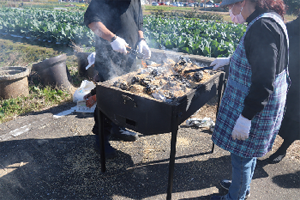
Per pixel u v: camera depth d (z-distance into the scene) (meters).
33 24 8.54
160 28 9.21
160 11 25.66
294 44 2.10
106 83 1.97
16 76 3.68
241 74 1.48
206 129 3.16
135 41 2.51
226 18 21.30
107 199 2.03
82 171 2.36
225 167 2.45
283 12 1.42
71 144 2.78
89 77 4.75
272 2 1.36
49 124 3.22
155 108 1.66
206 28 9.01
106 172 2.35
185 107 1.73
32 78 4.40
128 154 2.64
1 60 6.74
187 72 2.17
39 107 3.70
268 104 1.47
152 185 2.20
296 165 2.49
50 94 4.01
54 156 2.57
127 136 2.84
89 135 2.97
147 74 2.16
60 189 2.12
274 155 2.52
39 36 8.20
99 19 2.06
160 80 2.01
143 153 2.65
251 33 1.33
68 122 3.27
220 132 1.70
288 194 2.12
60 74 4.24
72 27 8.13
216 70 2.28
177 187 2.18
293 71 2.13
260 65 1.28
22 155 2.57
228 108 1.62
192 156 2.62
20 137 2.90
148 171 2.38
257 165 2.49
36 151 2.64
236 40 7.35
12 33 8.94
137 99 1.72
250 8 1.44
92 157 2.56
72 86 4.45
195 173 2.36
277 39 1.28
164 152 2.68
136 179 2.27
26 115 3.46
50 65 4.09
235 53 1.53
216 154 2.65
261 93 1.30
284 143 2.43
